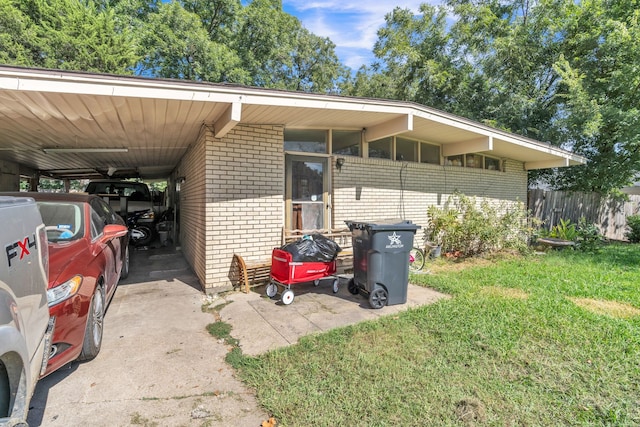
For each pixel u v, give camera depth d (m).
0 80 3.16
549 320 3.94
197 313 4.46
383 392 2.59
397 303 4.74
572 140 12.05
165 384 2.78
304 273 4.91
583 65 12.28
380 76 20.08
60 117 4.46
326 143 6.95
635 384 2.70
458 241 8.45
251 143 5.73
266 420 2.34
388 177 7.79
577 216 12.36
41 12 13.85
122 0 17.44
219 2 18.31
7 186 8.86
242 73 17.06
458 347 3.32
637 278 5.97
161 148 7.34
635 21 10.96
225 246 5.50
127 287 5.71
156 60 16.66
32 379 1.85
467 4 15.83
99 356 3.25
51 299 2.57
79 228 3.72
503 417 2.31
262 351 3.35
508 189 10.74
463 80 15.59
